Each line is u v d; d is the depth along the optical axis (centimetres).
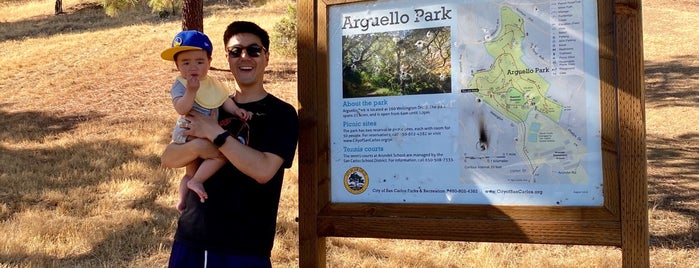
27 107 1355
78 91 1476
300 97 305
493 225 272
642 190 252
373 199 293
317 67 304
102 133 1104
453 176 281
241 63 279
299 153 305
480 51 279
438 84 286
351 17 302
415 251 518
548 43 268
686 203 678
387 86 294
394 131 292
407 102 290
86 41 2100
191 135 268
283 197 702
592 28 262
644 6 2877
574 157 263
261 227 268
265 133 270
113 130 1121
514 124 273
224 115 279
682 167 866
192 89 261
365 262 486
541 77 269
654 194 723
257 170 258
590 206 260
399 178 290
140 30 2258
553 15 267
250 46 279
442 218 280
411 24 291
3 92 1509
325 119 301
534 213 267
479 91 279
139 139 1030
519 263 484
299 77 306
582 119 263
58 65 1773
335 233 298
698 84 1512
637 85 253
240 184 265
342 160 300
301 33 307
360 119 298
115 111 1281
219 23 2212
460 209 278
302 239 304
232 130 270
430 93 287
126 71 1650
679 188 749
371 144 295
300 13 308
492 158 275
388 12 295
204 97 269
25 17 2877
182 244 267
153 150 951
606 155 258
